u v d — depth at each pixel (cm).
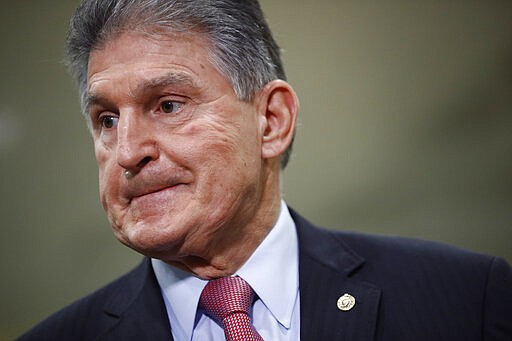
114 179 274
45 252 757
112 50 272
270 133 300
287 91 303
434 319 292
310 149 754
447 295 300
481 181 743
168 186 270
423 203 747
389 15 757
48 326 322
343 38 755
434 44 751
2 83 749
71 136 757
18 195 757
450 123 748
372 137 753
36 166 757
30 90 750
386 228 749
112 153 277
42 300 754
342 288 297
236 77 280
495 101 741
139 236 268
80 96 301
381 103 753
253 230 296
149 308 302
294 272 306
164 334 292
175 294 297
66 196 759
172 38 272
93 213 758
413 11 754
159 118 271
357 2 757
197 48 274
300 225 324
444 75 750
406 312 294
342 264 307
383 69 755
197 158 268
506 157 737
